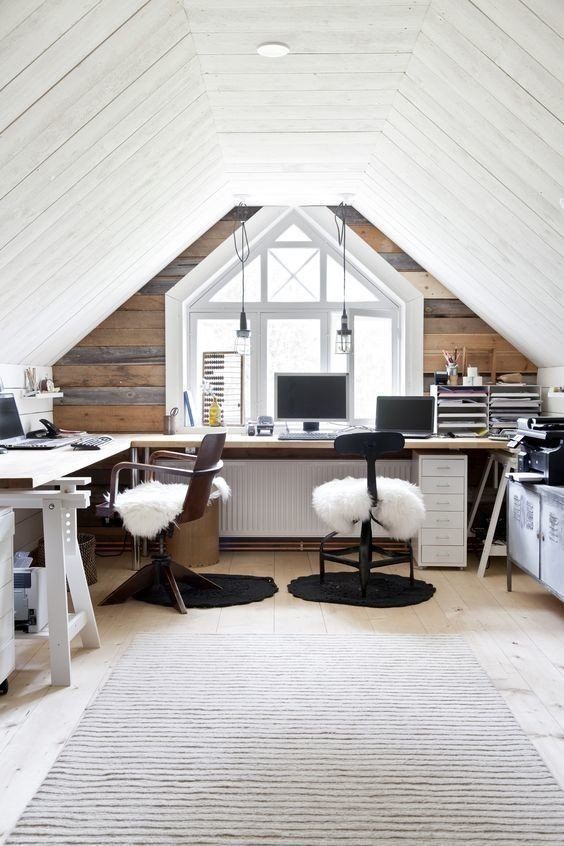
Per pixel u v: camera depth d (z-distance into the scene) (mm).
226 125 3195
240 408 4980
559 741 2221
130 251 3805
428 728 2299
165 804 1873
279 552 4797
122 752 2135
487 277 3945
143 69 2312
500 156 2717
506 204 3020
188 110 2846
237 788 1947
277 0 2184
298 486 4797
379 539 4871
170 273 4777
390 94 2869
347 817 1819
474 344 4844
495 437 4406
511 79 2277
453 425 4535
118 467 3438
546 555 3330
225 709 2432
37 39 1839
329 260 4965
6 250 2701
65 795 1909
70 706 2457
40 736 2242
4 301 3115
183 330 4824
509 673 2750
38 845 1707
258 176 3998
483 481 4602
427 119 2875
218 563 4480
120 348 4793
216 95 2869
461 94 2543
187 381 4965
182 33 2318
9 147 2154
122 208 3168
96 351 4793
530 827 1782
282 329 4980
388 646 3027
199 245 4785
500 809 1856
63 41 1908
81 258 3336
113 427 4812
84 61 2047
